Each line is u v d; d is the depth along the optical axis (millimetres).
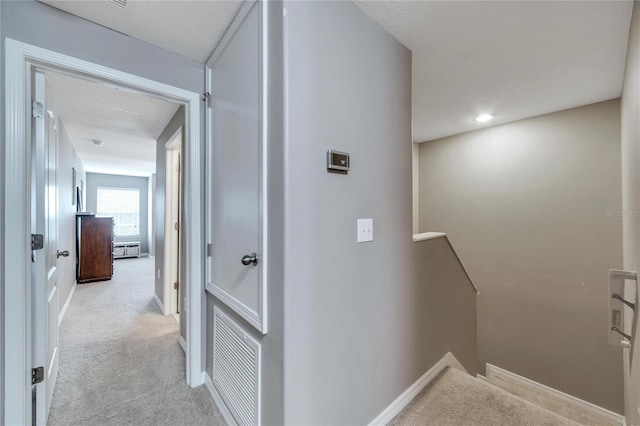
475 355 2600
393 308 1605
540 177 3008
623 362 2521
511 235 3240
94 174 7457
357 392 1371
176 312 3275
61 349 2371
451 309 2223
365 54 1432
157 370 2045
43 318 1449
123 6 1335
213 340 1749
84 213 4789
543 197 2992
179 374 1994
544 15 1458
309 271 1154
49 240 1651
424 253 1890
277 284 1114
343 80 1308
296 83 1111
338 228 1280
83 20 1417
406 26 1539
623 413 2561
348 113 1331
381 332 1518
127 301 3770
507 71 2057
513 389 3105
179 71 1760
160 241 3498
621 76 2119
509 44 1725
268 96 1162
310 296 1160
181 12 1391
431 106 2730
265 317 1171
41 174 1452
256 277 1242
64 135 3199
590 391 2736
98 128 3240
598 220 2660
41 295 1441
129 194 8000
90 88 2188
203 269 1864
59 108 2588
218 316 1678
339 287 1284
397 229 1638
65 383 1877
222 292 1586
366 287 1424
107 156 5027
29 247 1298
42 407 1434
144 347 2416
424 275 1889
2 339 1208
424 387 1832
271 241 1148
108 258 5020
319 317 1197
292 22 1106
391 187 1595
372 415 1451
